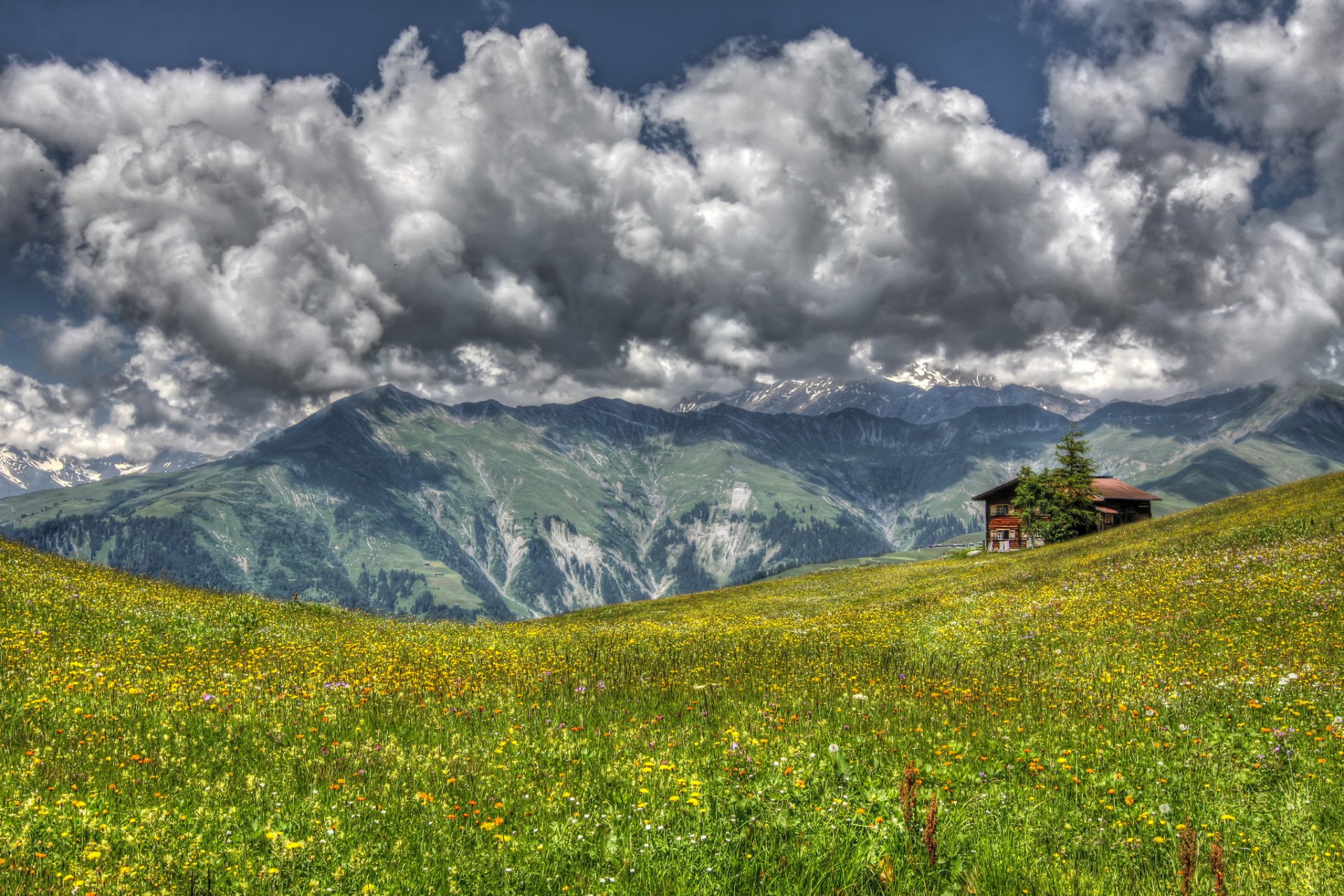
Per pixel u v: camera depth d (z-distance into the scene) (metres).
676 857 7.28
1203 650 19.25
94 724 11.27
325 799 8.74
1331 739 10.52
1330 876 6.84
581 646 25.44
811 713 13.45
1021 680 16.94
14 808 7.57
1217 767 9.88
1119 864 7.46
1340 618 20.55
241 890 6.45
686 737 11.91
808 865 7.08
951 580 55.56
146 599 27.48
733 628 32.66
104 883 6.34
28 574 26.58
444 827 8.12
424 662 19.77
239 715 12.13
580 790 9.34
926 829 7.29
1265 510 51.19
